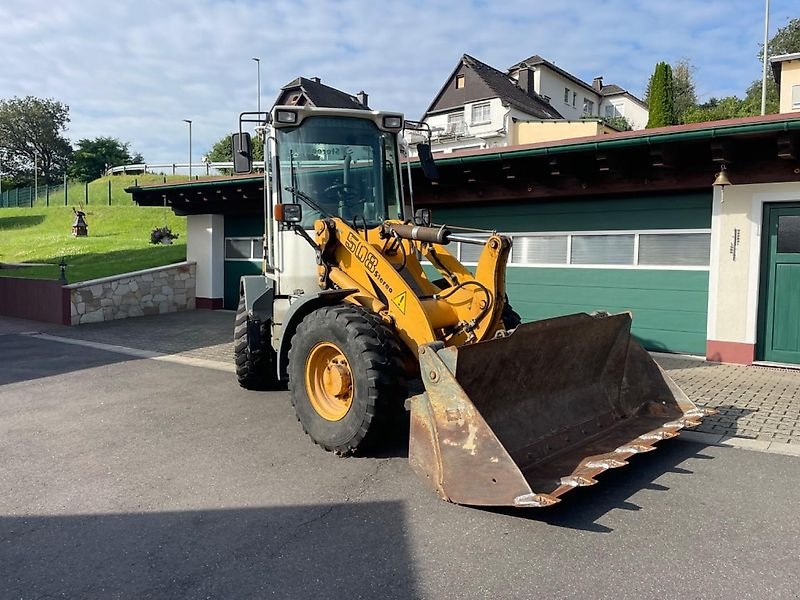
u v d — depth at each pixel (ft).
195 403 22.57
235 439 18.37
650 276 30.66
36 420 20.67
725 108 152.15
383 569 11.04
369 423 15.67
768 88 155.02
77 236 90.12
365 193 20.71
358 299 17.52
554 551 11.61
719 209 28.27
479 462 12.59
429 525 12.70
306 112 20.02
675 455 16.66
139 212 110.32
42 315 45.65
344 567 11.13
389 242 18.04
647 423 17.15
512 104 145.18
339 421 16.43
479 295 16.46
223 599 10.19
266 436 18.60
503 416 14.98
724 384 24.23
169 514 13.41
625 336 17.94
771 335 27.81
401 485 14.74
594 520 12.86
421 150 21.21
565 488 12.54
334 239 18.51
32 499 14.32
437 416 13.30
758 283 27.58
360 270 17.75
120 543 12.17
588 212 32.30
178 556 11.62
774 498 13.91
